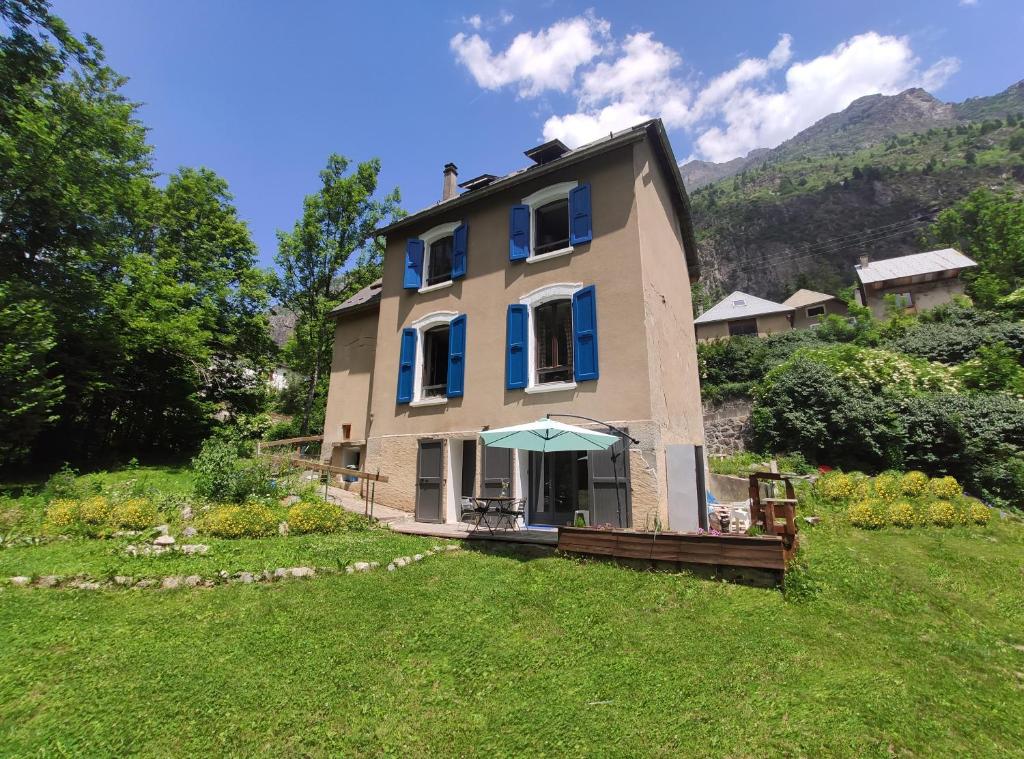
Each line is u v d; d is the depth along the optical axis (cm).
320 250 2641
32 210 1486
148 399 1945
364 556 815
